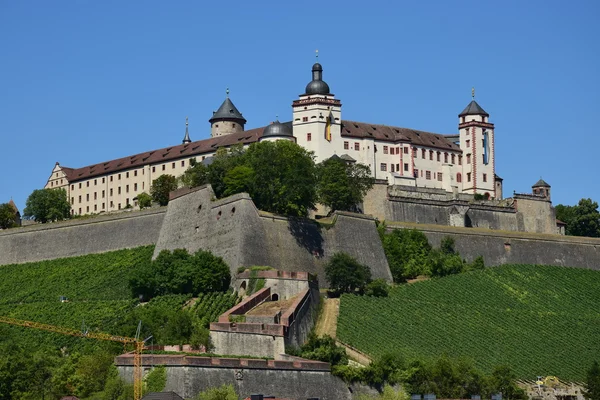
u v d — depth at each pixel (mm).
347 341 197000
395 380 180500
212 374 162875
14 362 177500
